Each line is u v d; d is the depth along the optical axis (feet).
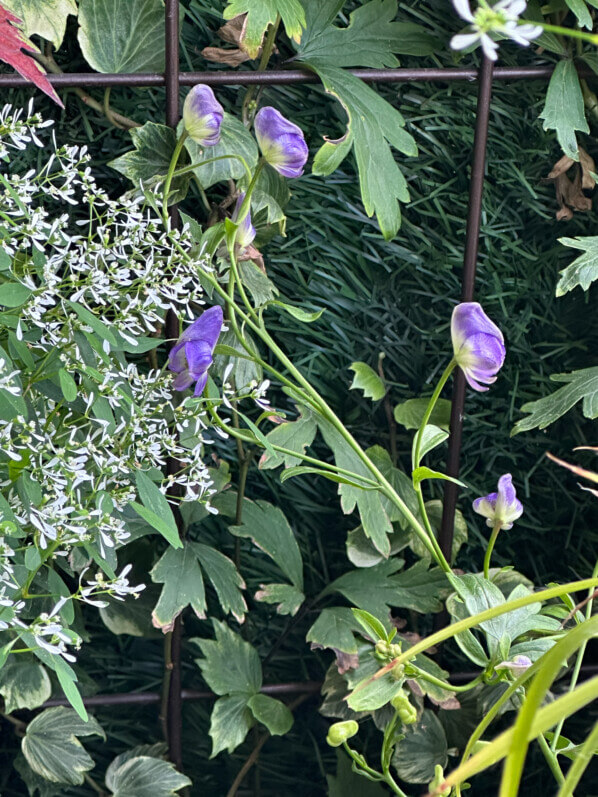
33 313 0.98
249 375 1.33
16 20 0.98
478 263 1.43
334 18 1.27
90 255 1.05
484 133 1.26
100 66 1.23
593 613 1.21
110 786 1.36
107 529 1.03
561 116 1.28
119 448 1.09
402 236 1.41
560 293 1.24
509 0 0.55
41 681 1.31
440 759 1.37
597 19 1.34
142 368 1.37
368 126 1.22
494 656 1.06
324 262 1.41
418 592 1.36
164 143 1.22
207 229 1.29
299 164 1.10
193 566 1.30
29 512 0.95
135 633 1.40
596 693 0.60
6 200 1.02
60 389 1.04
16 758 1.40
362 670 1.34
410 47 1.30
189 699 1.43
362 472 1.34
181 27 1.30
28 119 1.01
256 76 1.22
